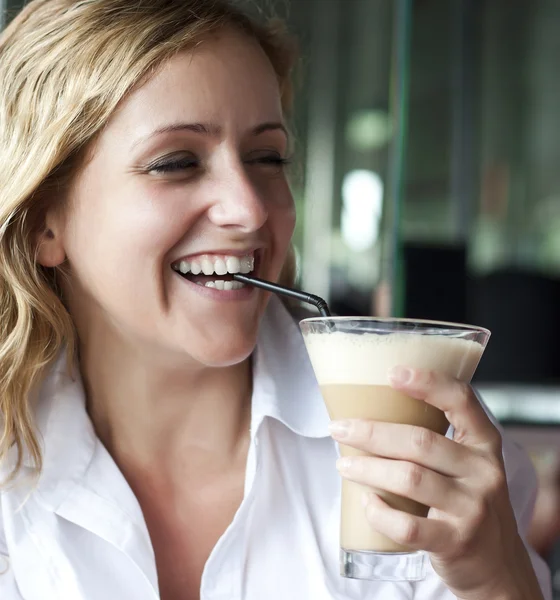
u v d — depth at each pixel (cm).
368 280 377
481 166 501
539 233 530
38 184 140
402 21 387
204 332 134
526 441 318
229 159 135
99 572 143
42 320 151
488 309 406
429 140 409
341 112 399
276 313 165
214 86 134
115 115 134
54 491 145
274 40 174
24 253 148
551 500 241
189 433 149
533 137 521
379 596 145
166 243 132
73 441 147
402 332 107
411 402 109
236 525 142
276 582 145
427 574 145
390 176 383
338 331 110
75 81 136
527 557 118
